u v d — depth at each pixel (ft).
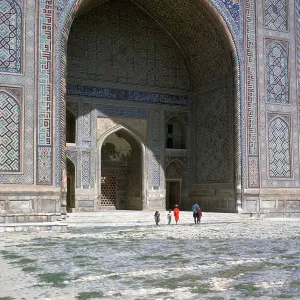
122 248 19.86
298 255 17.61
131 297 10.89
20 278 13.20
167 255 17.74
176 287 12.00
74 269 14.69
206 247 20.12
